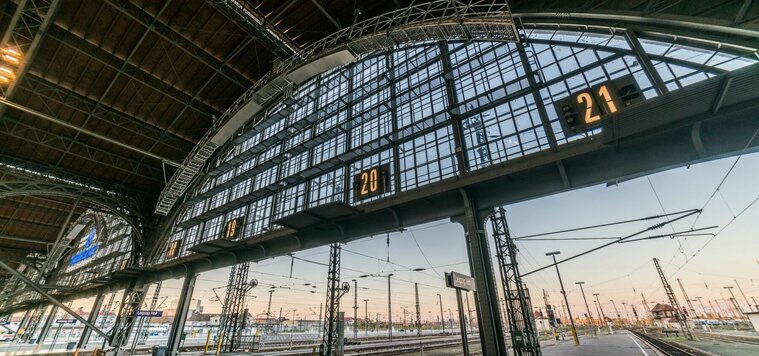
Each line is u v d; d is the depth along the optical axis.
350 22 23.28
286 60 23.47
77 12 20.73
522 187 13.66
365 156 22.48
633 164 11.46
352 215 17.78
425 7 20.67
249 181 33.06
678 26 11.51
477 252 13.10
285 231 21.19
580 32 14.98
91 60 23.81
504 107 16.55
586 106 12.52
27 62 17.95
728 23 10.04
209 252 25.50
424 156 18.73
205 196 35.94
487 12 15.48
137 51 24.02
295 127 30.64
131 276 33.38
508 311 13.18
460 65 20.28
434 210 15.72
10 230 44.06
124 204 35.97
